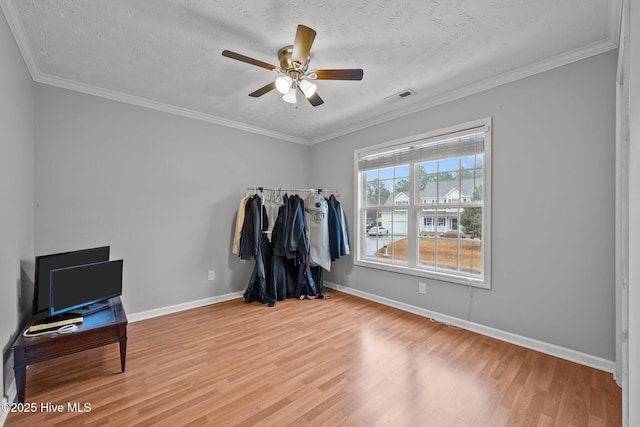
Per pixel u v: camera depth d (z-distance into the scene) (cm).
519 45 208
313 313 324
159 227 320
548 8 171
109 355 228
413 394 181
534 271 237
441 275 298
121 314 217
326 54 219
